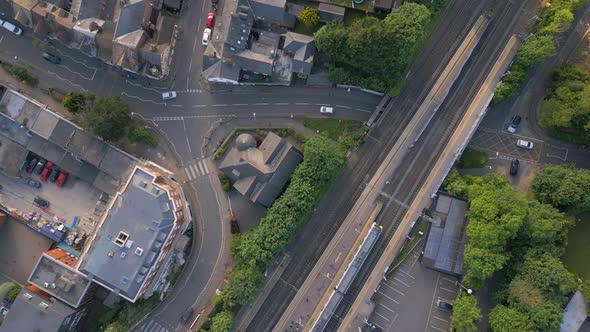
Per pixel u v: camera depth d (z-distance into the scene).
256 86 126.69
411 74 123.88
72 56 128.38
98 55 123.12
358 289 123.50
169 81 127.62
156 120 128.00
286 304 123.75
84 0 118.75
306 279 123.69
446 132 123.50
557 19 115.19
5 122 125.62
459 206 121.31
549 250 115.06
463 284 119.44
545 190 118.88
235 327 124.00
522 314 111.62
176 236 122.88
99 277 112.94
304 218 120.69
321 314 120.12
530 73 125.38
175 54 127.00
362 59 114.75
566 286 110.00
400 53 112.00
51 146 125.62
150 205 111.88
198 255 126.44
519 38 122.38
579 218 123.06
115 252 111.94
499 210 113.00
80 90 128.75
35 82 128.62
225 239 126.44
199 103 127.69
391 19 111.56
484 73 123.88
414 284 123.19
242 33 119.94
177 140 127.81
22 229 128.25
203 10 126.62
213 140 127.44
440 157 122.81
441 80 122.25
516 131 125.94
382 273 122.75
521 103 126.00
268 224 115.94
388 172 123.44
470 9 123.38
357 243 123.06
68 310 115.56
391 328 122.88
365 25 110.56
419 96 123.31
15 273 127.75
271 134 120.69
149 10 120.81
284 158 119.56
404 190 123.50
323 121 126.19
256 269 116.94
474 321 121.38
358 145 124.38
